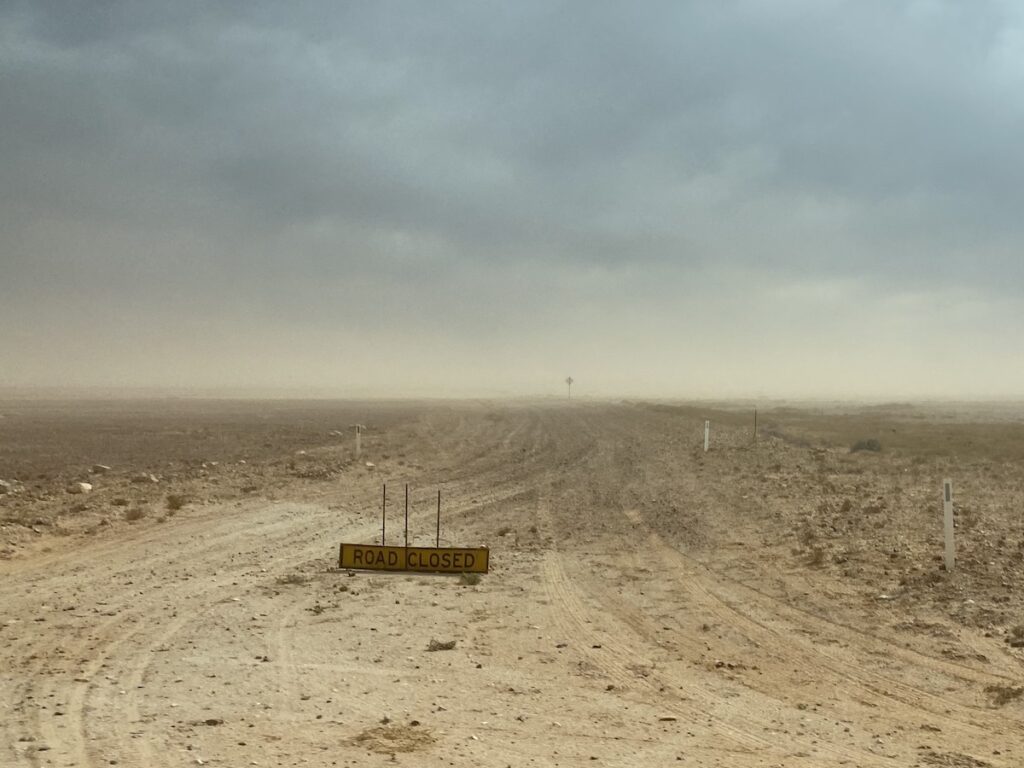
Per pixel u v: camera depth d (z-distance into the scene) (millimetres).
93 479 28016
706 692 8906
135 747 6891
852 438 50438
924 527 18047
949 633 10953
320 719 7754
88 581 13922
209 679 8984
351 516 21391
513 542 18266
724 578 14641
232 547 17109
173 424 73062
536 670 9617
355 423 74625
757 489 25312
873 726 7910
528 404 152875
